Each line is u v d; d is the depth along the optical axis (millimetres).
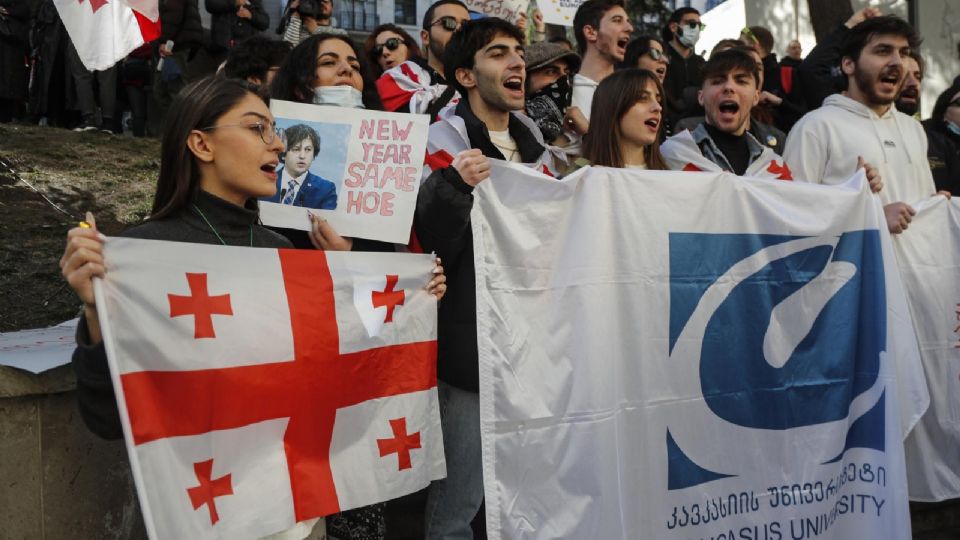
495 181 2883
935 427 3947
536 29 6445
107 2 4086
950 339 3967
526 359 2850
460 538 2939
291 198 2811
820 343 3395
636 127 3430
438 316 2975
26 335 3275
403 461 2598
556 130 4082
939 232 3979
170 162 2305
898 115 4125
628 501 2980
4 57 7922
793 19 12945
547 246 2936
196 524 2104
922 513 4383
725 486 3168
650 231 3098
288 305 2367
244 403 2242
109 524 2768
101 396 2127
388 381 2598
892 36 3922
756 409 3244
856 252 3490
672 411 3094
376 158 2842
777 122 5719
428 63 4961
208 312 2197
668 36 5820
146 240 2105
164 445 2086
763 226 3318
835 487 3373
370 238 2807
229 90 2318
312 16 5941
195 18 7684
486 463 2744
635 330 3027
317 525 2584
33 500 2574
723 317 3215
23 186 5945
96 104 7844
